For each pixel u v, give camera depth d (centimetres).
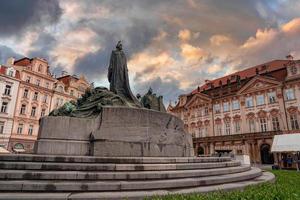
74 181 614
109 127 955
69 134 927
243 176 858
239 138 4166
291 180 986
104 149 920
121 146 944
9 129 4138
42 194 536
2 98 4119
